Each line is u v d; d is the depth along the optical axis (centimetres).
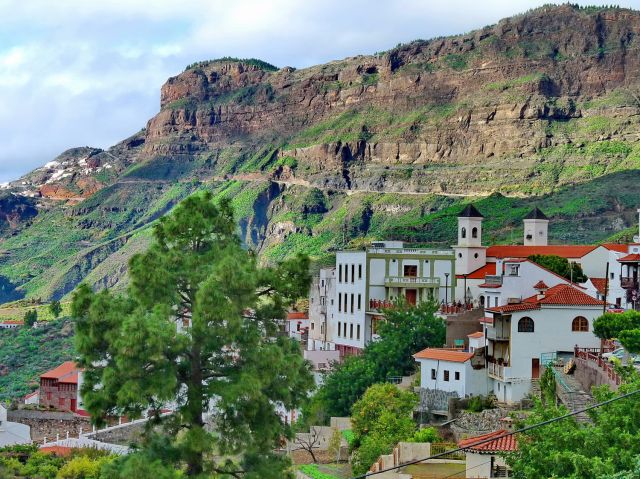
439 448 11144
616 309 14788
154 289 8250
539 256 18950
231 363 8356
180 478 7712
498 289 14988
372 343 16600
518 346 13112
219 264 8138
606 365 11088
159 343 7769
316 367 18875
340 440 12900
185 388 8581
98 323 8150
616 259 17025
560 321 13200
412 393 13675
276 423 8244
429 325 15550
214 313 7944
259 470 8088
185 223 8738
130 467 7575
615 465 7744
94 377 8256
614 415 8238
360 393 14825
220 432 8181
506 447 9675
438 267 19675
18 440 15262
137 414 8038
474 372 13500
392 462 11012
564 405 10100
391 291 19512
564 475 7950
